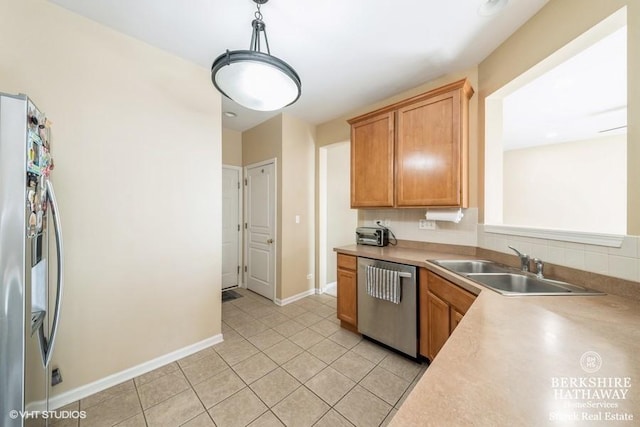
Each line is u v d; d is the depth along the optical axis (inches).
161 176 75.9
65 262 60.3
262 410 58.7
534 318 37.1
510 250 70.2
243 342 89.3
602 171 164.9
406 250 95.0
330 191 151.9
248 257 150.8
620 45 69.0
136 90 70.9
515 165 199.2
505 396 21.2
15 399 35.7
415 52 76.7
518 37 66.2
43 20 57.2
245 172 151.8
